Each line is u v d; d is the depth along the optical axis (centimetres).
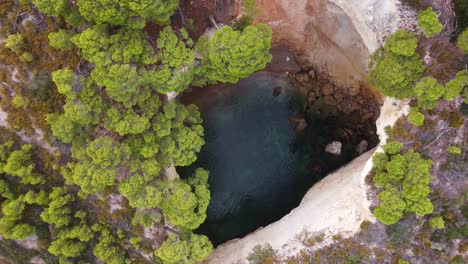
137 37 1571
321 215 2131
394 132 1806
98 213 1988
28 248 2009
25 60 1695
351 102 2484
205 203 2017
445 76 1623
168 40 1630
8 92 1766
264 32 1712
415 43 1520
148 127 1789
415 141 1764
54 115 1738
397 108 1820
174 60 1647
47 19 1678
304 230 2134
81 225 1945
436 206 1819
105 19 1454
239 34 1619
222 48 1634
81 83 1623
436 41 1614
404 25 1673
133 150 1845
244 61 1644
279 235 2212
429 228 1866
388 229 1925
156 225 2044
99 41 1497
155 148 1841
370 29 1797
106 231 1970
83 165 1681
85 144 1772
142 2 1384
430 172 1777
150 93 1788
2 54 1702
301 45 2434
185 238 2002
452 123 1700
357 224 2014
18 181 1869
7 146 1788
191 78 1822
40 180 1841
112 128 1750
